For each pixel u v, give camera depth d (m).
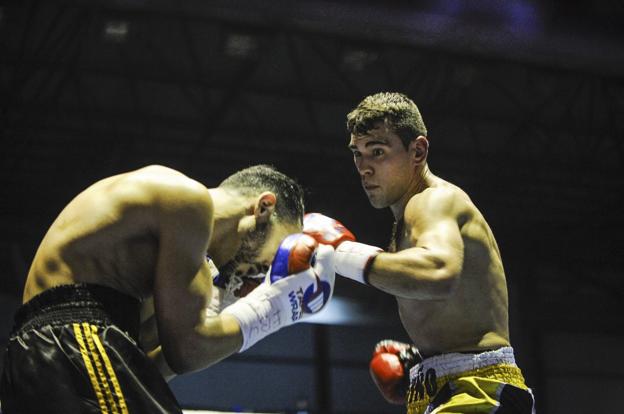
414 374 3.35
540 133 14.87
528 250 16.12
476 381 3.13
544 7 8.38
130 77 12.64
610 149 15.34
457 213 3.23
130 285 2.57
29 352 2.39
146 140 13.11
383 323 15.18
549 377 16.14
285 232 2.93
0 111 12.24
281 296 2.71
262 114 13.86
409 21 8.14
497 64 13.12
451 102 14.11
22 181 12.98
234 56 12.23
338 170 14.34
